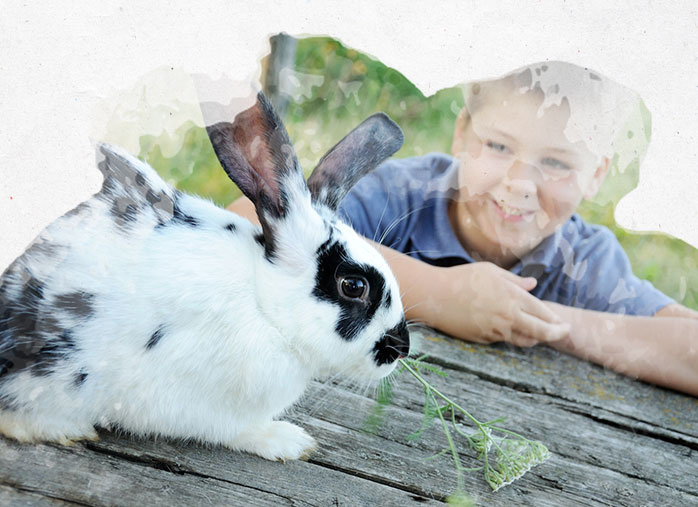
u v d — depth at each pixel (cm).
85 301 72
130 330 72
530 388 92
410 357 92
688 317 102
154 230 74
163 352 73
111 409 74
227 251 75
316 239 76
